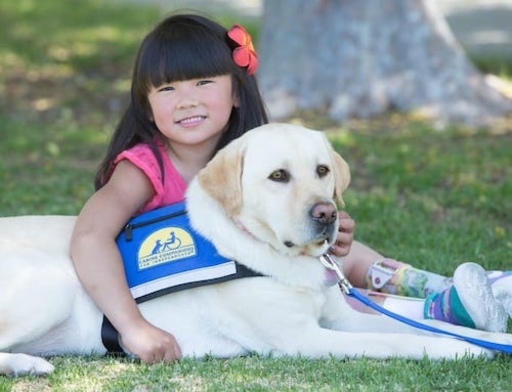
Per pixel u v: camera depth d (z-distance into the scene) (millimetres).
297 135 6070
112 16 26922
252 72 7098
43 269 6184
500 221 9914
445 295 6559
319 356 6117
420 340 6016
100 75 19875
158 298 6344
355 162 12531
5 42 22969
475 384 5594
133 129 6938
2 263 6125
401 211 10094
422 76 15484
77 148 13688
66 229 6594
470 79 15562
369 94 15391
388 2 15578
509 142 13391
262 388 5602
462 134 14039
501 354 6031
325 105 15578
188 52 6645
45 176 12016
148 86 6730
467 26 24922
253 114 7105
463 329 6148
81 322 6336
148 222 6492
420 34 15578
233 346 6340
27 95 17984
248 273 6133
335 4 15617
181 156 6891
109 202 6484
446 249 8688
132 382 5793
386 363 5930
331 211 5801
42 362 5992
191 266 6219
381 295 6969
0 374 6012
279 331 6168
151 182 6684
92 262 6227
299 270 6137
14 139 14055
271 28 16141
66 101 17391
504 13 26938
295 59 15812
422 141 13648
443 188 11242
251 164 6004
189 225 6359
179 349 6188
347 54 15523
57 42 23156
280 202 5914
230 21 24438
